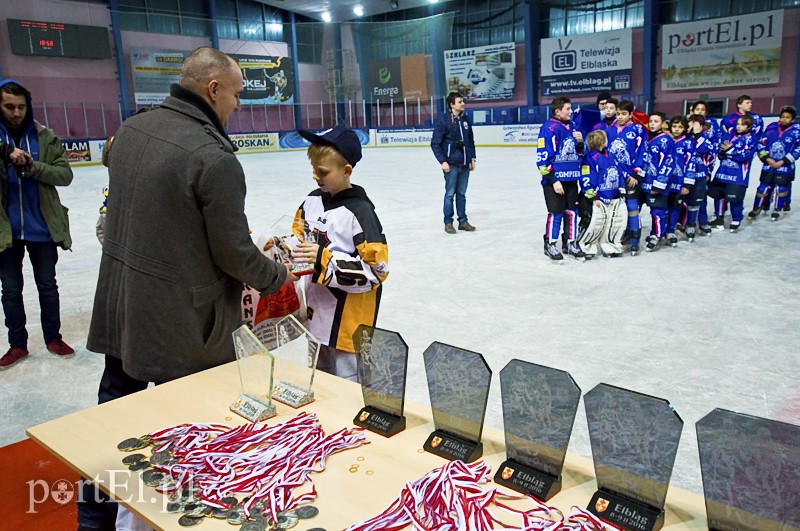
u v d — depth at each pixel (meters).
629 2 20.47
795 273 5.28
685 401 3.00
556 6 22.02
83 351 3.91
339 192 2.08
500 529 1.05
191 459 1.28
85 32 20.23
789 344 3.71
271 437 1.36
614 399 1.04
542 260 5.96
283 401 1.56
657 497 1.04
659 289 4.94
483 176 12.98
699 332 3.96
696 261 5.79
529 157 17.02
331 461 1.29
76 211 9.85
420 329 4.16
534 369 1.12
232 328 1.96
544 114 20.25
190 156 1.72
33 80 19.64
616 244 6.03
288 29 26.31
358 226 2.01
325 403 1.56
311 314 2.22
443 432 1.34
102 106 21.03
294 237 2.11
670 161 5.95
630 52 20.38
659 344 3.77
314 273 1.97
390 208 9.32
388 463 1.28
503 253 6.29
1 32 18.83
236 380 1.73
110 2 20.86
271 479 1.22
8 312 3.71
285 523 1.09
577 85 21.75
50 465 2.55
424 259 6.15
